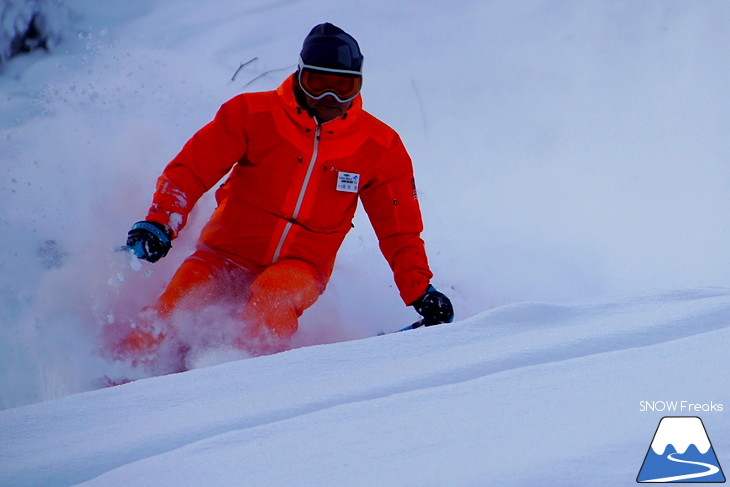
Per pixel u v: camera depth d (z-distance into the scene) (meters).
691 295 8.74
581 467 4.15
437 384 6.32
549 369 6.09
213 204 15.17
